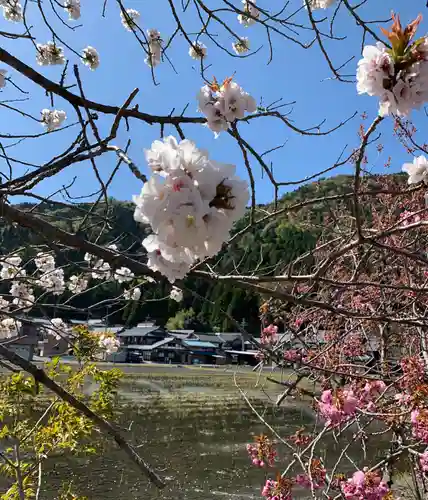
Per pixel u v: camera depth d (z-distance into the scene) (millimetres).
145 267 2340
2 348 2625
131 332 62344
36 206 2898
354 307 5797
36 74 2410
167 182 1449
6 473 4746
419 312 5090
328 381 5277
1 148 2457
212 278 2373
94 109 2520
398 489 6594
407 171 2893
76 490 10727
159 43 4559
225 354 57688
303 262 4078
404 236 4938
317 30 2826
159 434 16812
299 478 4695
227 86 2270
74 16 4805
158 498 10812
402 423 4906
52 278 5297
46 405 10797
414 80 1968
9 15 4762
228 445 15859
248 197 1506
